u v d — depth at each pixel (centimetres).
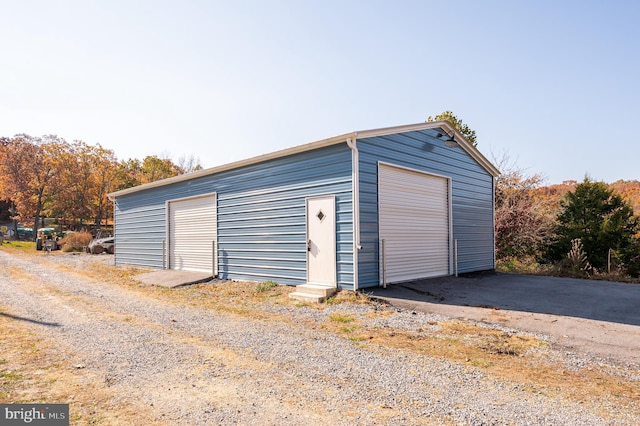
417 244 953
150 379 370
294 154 911
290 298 794
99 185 3947
